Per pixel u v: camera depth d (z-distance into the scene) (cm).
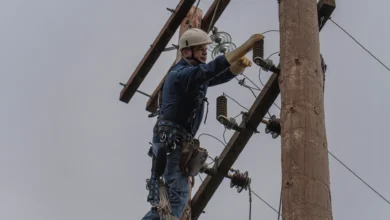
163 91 1011
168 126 998
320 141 895
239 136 1241
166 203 986
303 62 952
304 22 991
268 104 1220
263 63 1145
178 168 1010
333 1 1160
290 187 860
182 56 1032
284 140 901
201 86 1002
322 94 943
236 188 1244
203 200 1276
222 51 1281
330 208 855
